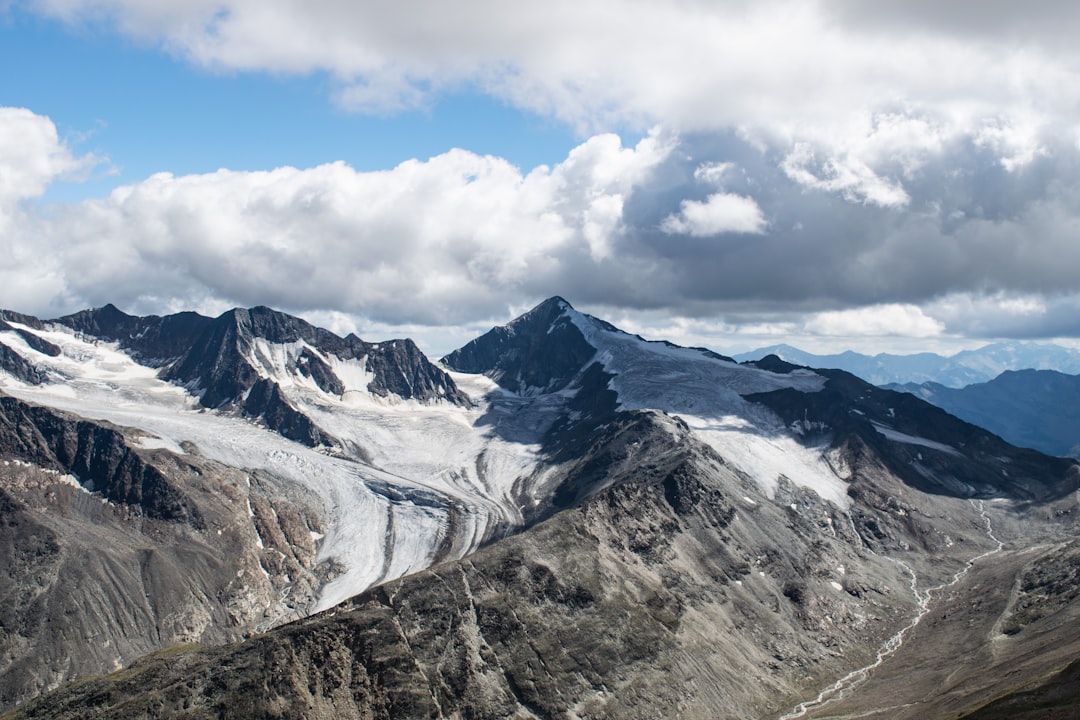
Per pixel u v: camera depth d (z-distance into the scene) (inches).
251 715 4488.2
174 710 4500.5
